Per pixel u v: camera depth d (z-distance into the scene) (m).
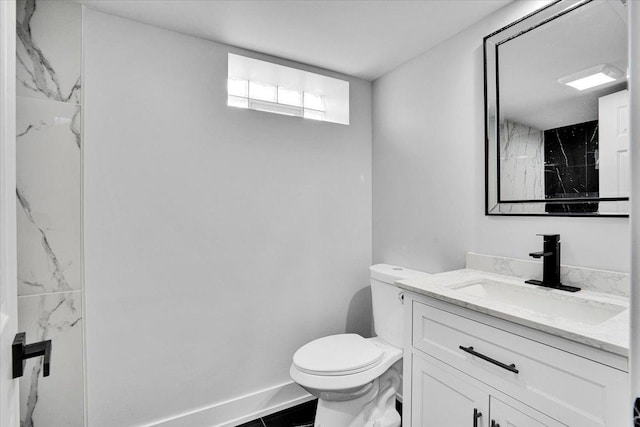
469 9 1.55
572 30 1.27
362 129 2.36
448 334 1.21
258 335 1.97
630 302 0.42
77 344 1.51
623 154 1.14
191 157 1.78
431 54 1.91
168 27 1.71
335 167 2.24
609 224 1.19
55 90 1.47
